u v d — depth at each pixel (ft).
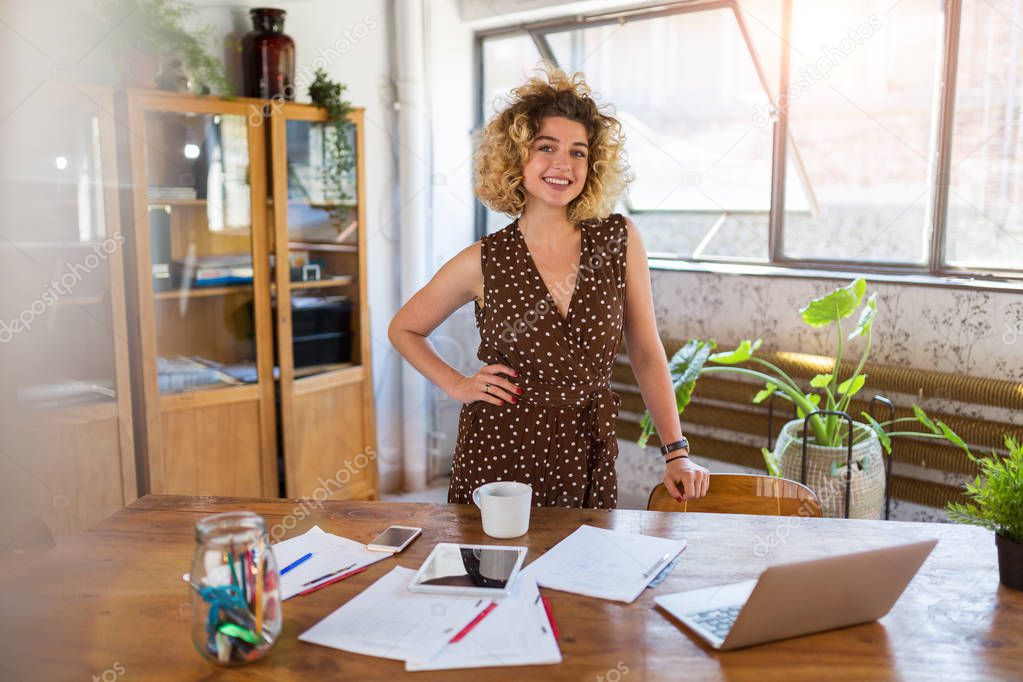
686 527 5.79
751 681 3.92
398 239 15.10
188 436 11.74
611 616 4.54
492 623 4.42
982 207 10.87
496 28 15.37
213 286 11.87
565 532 5.71
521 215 6.95
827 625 4.38
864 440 10.73
